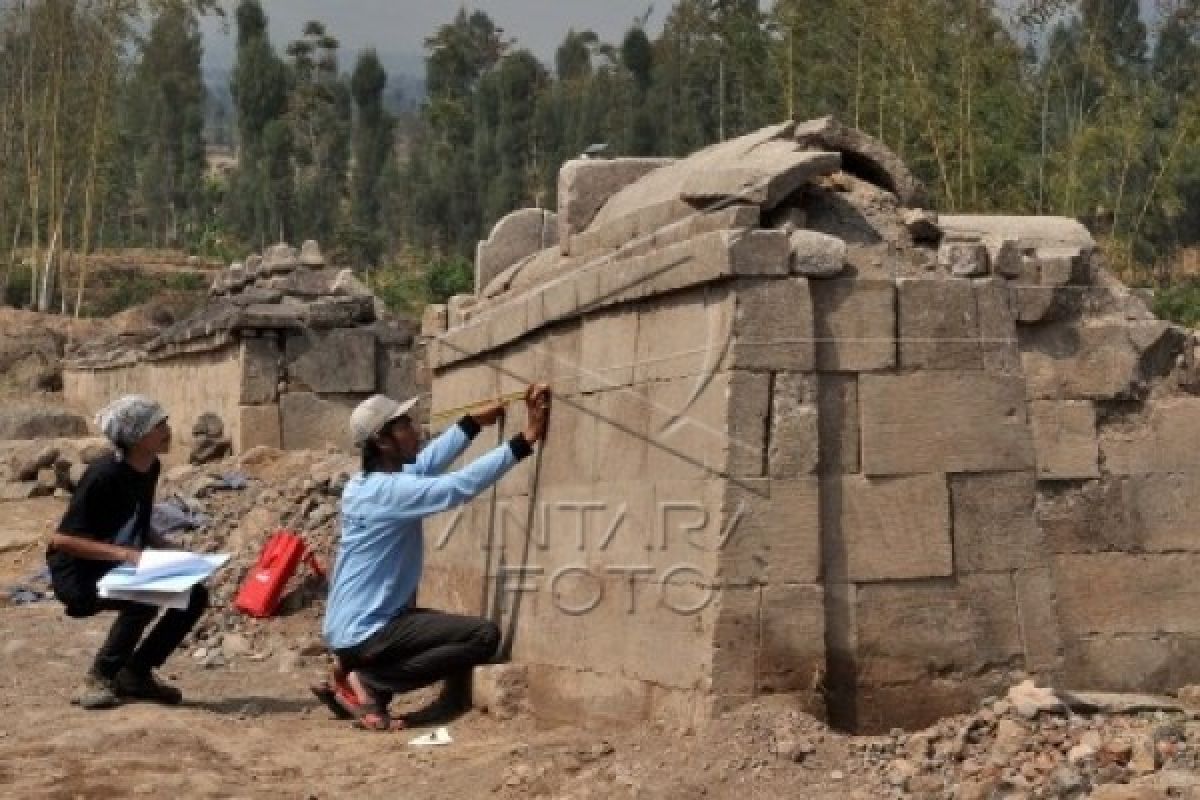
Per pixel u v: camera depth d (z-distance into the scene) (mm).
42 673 9852
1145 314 9055
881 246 7328
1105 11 22781
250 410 17672
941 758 6379
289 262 18672
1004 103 21469
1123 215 24344
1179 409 9023
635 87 54250
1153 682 8820
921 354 7102
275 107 80750
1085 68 22781
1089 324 8938
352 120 96500
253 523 13023
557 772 6641
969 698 7027
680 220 7414
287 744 7926
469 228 69625
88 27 40125
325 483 13328
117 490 8883
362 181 79562
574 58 75812
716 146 8258
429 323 15102
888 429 7027
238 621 11320
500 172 68312
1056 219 9344
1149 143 23609
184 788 7008
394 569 8398
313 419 17859
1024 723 6496
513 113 68000
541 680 8023
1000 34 21203
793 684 6715
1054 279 8875
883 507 6992
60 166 41219
